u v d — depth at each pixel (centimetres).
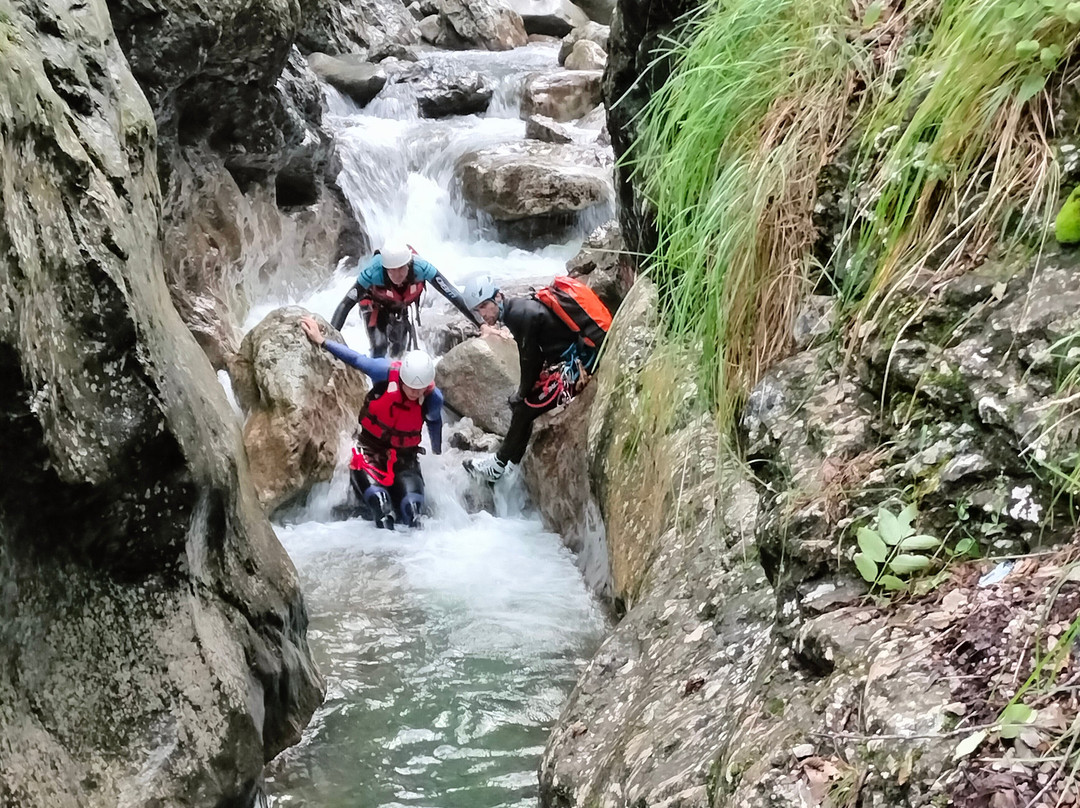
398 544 539
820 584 163
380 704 389
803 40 219
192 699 262
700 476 297
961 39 171
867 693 136
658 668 246
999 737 118
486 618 459
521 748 363
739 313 226
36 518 225
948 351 160
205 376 320
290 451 552
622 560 356
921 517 153
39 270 216
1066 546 134
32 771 215
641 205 398
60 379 222
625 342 425
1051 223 155
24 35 243
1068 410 138
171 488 257
